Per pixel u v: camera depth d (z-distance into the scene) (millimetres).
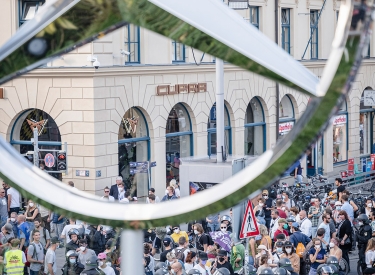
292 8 77312
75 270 34031
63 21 13133
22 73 13695
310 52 80750
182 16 12656
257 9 73500
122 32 57438
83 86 54969
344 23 12109
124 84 57500
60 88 55562
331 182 72938
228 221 36781
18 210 50156
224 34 12625
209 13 12688
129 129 58906
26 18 57656
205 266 33031
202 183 41031
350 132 85875
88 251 34094
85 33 13172
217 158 42719
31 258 35812
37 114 57219
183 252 34125
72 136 55500
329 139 81375
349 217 44000
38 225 38688
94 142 55000
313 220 42344
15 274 34031
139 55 59719
